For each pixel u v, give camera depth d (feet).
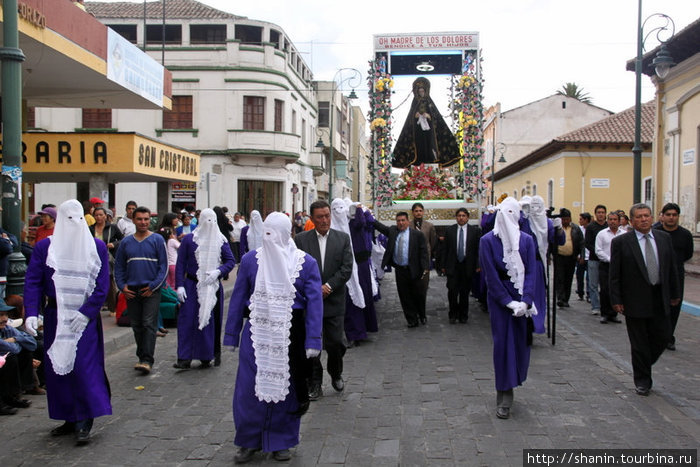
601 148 91.81
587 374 22.33
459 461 14.46
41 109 91.81
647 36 46.34
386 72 46.57
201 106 95.35
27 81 43.60
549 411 18.03
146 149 51.31
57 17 35.06
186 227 45.88
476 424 17.02
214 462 14.82
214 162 95.55
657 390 20.26
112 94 48.44
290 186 105.50
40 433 17.10
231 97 95.35
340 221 27.09
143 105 53.31
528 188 118.42
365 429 16.87
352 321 27.40
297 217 87.61
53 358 15.93
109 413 16.43
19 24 31.04
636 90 47.06
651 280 19.69
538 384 21.01
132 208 37.86
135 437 16.62
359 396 20.06
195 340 24.00
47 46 34.27
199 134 95.61
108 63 42.22
